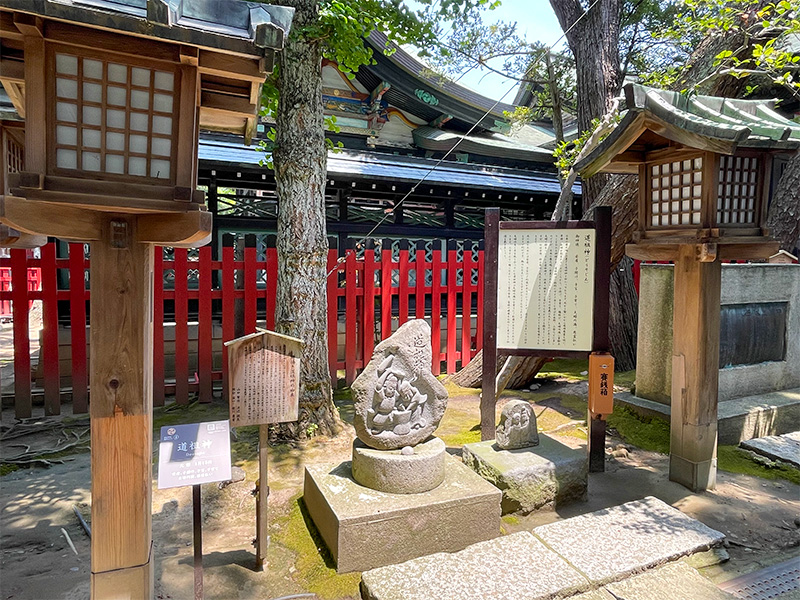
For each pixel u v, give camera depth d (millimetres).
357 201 10289
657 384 5504
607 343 4492
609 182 6375
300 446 4730
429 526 3150
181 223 2135
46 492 3904
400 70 9781
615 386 6789
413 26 5480
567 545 3141
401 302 7234
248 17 2107
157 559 3051
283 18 2174
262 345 2922
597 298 4465
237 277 6266
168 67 2035
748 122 3785
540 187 10258
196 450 2527
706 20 5258
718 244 3818
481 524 3305
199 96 2404
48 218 1979
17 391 5383
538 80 9805
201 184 8273
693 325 4020
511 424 4109
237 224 8297
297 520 3494
